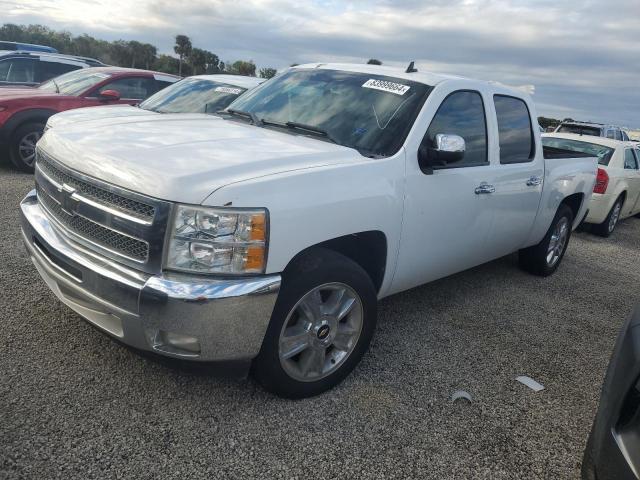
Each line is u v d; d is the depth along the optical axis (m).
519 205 4.75
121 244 2.63
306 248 2.81
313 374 3.08
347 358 3.22
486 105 4.30
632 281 6.52
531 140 4.94
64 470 2.35
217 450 2.59
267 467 2.52
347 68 4.31
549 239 5.75
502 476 2.68
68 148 3.04
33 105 8.00
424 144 3.58
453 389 3.39
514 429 3.07
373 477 2.55
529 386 3.56
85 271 2.67
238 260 2.53
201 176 2.56
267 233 2.58
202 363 2.62
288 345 2.92
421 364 3.66
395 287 3.68
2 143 7.82
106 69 9.69
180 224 2.47
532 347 4.19
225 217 2.48
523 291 5.50
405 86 3.88
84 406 2.78
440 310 4.68
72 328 3.52
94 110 6.44
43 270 3.09
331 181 2.92
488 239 4.47
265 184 2.62
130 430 2.65
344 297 3.12
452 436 2.92
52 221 3.09
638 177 9.77
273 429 2.79
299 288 2.81
